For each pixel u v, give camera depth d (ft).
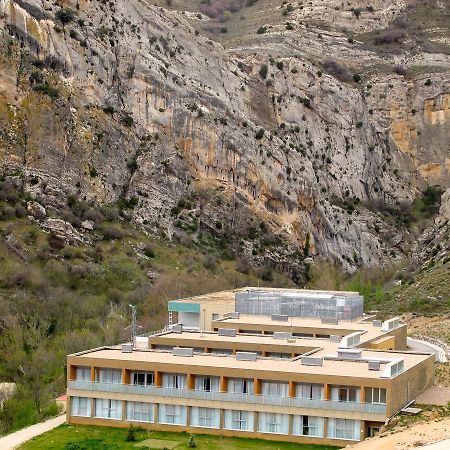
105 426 359.66
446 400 354.95
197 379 352.49
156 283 629.92
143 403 355.97
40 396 434.71
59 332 529.45
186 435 346.74
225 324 457.68
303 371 342.03
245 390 346.74
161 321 552.82
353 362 360.69
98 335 521.24
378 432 325.01
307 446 332.39
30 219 647.56
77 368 365.81
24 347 501.97
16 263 598.34
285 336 418.31
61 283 601.21
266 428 341.82
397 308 613.52
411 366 354.74
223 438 342.85
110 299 598.75
